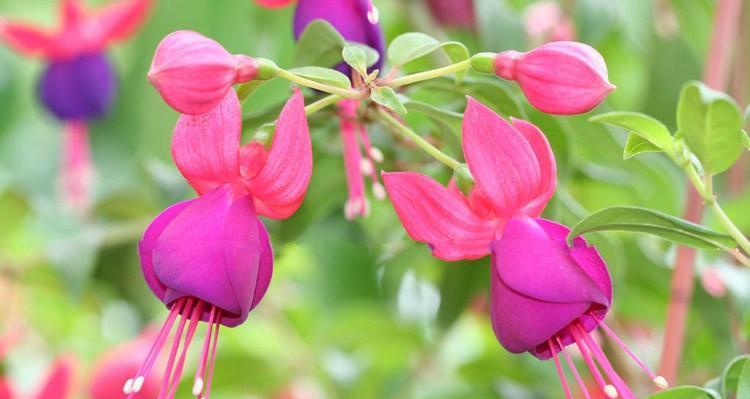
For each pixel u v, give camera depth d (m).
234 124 0.44
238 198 0.44
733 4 0.54
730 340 0.55
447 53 0.46
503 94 0.49
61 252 0.61
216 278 0.43
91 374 0.60
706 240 0.45
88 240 0.61
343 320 0.63
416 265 0.59
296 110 0.44
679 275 0.52
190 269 0.43
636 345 0.62
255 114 0.48
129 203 0.63
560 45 0.44
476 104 0.44
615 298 0.53
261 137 0.45
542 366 0.59
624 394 0.44
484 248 0.45
